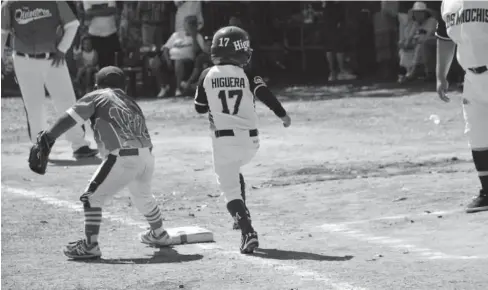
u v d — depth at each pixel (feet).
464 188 89.86
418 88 194.29
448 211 79.30
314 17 228.22
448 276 56.75
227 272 59.77
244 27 211.00
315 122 155.63
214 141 67.67
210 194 95.81
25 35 120.67
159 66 202.49
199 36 199.72
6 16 120.67
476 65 76.48
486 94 76.38
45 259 66.13
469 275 56.80
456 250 64.90
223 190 67.46
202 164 116.37
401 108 167.63
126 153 65.57
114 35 201.77
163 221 81.92
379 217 79.20
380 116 159.43
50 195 96.58
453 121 150.92
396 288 53.98
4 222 82.02
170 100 193.06
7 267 63.10
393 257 63.57
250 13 215.10
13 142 142.72
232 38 67.72
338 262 62.23
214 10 209.97
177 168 113.39
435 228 72.90
